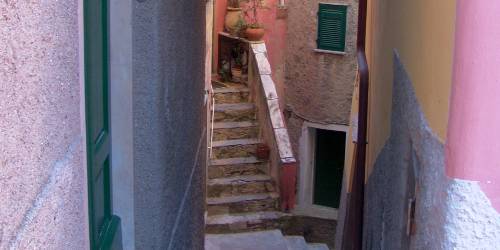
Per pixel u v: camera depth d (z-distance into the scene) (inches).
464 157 79.0
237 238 361.4
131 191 124.3
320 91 474.0
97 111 110.0
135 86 123.3
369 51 213.0
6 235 53.6
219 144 438.6
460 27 78.4
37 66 61.9
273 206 416.8
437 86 92.4
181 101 171.0
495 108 77.9
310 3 469.4
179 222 172.4
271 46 489.4
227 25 489.7
